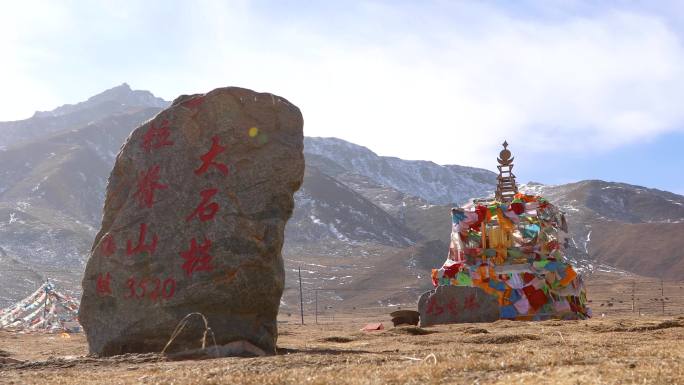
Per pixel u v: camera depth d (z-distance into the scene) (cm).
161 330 2111
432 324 4378
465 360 1377
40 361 1895
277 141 2250
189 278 2116
